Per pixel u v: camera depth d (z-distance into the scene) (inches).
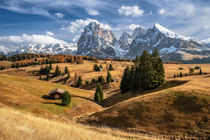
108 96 3486.7
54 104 2012.8
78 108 2113.7
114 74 5880.9
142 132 1087.6
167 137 972.6
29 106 1691.7
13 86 2235.5
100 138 466.3
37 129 383.9
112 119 1380.4
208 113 1056.2
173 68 7490.2
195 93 1333.7
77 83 5118.1
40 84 3026.6
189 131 967.6
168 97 1408.7
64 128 510.0
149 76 2498.8
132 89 2807.6
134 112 1360.7
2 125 336.8
